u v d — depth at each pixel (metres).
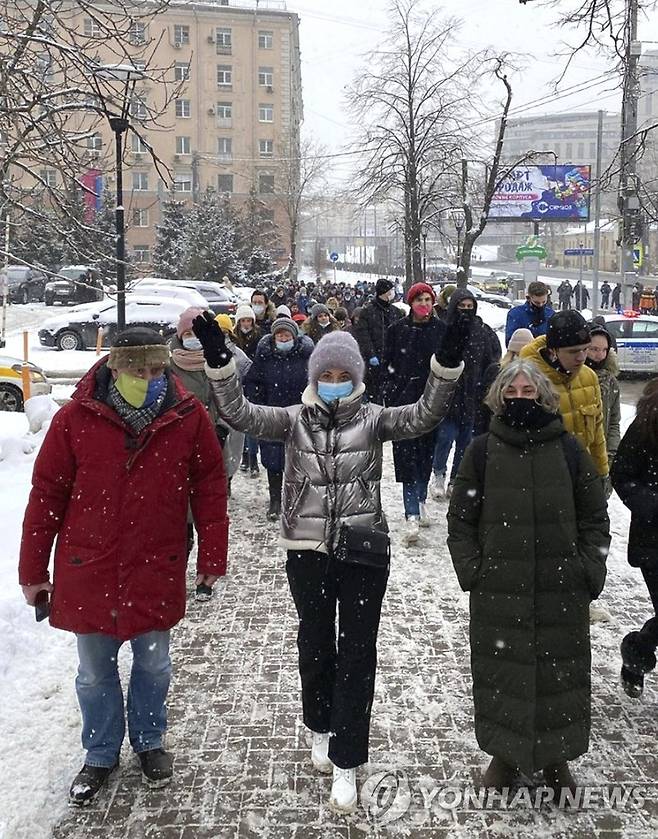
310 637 3.46
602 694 4.25
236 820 3.26
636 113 11.24
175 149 59.94
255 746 3.77
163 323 21.52
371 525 3.41
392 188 30.02
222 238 41.84
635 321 18.98
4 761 3.62
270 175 60.56
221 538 3.50
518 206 42.22
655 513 3.86
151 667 3.45
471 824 3.24
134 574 3.27
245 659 4.65
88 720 3.43
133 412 3.25
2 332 22.77
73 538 3.26
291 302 25.14
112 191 29.08
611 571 6.06
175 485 3.33
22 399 13.49
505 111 23.08
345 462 3.37
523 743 3.20
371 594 3.35
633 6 9.29
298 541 3.38
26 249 9.18
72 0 8.38
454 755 3.70
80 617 3.25
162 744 3.58
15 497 7.88
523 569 3.23
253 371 7.17
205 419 3.45
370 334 9.23
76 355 21.42
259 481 9.05
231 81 60.38
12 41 7.61
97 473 3.23
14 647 4.67
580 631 3.28
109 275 10.54
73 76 8.90
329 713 3.53
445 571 6.04
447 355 3.22
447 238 37.59
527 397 3.30
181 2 10.54
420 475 6.99
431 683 4.35
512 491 3.26
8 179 7.84
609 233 68.19
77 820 3.26
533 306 7.71
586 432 4.52
